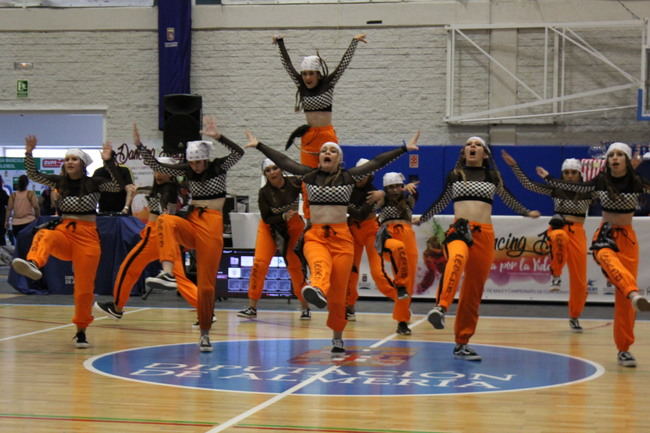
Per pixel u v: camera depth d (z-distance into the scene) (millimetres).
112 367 7742
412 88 18453
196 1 18938
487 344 9602
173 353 8648
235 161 8500
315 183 8008
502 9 18141
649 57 17344
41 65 19359
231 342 9531
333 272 8031
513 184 17766
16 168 22703
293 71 9922
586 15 17891
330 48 18641
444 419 5641
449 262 7754
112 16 19141
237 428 5297
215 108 18953
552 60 18062
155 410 5840
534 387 6898
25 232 15000
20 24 19344
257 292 11938
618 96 17953
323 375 7371
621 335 8109
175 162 10109
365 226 10719
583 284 10797
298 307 13609
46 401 6156
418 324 11500
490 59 18141
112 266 14516
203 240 8438
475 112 18281
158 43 18891
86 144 21375
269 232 11703
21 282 15055
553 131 18156
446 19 18312
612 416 5816
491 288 14078
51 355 8484
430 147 17922
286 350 8922
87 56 19250
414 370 7691
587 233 13914
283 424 5422
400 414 5777
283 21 18734
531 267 13961
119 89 19172
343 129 18656
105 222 14531
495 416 5766
